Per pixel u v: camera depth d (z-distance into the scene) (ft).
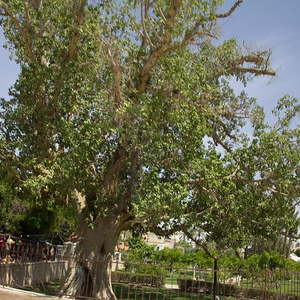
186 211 53.57
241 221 57.16
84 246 56.08
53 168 49.60
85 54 52.75
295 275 61.52
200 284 73.00
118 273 71.46
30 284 62.23
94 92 51.49
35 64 53.98
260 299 61.57
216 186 50.08
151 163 49.85
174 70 50.44
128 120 47.65
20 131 56.39
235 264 90.02
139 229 65.72
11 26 58.49
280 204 54.90
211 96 55.72
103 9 51.70
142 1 51.03
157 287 70.90
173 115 49.01
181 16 50.80
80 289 53.52
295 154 51.83
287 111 55.01
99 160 54.29
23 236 91.45
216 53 56.29
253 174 52.85
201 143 51.21
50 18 54.39
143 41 54.54
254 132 52.34
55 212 95.04
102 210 54.03
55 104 53.78
